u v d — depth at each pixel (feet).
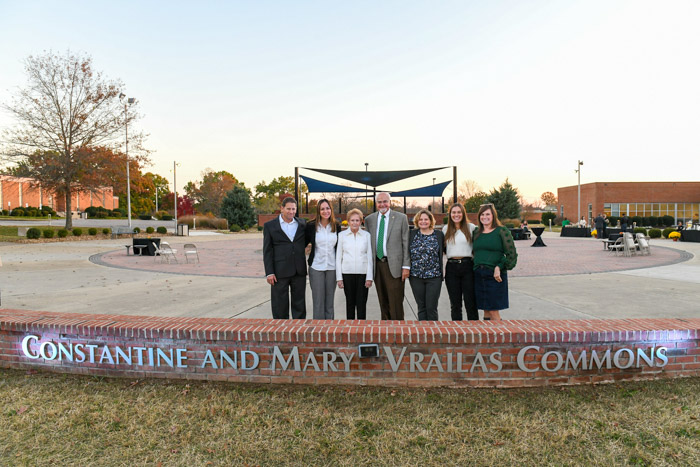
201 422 10.43
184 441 9.69
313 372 12.24
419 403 11.10
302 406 11.03
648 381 12.16
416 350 11.98
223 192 219.00
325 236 16.25
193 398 11.59
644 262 42.16
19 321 13.83
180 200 211.61
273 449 9.36
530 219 192.44
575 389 11.75
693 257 46.06
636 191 156.25
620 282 29.71
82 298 24.75
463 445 9.40
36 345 13.66
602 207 156.87
